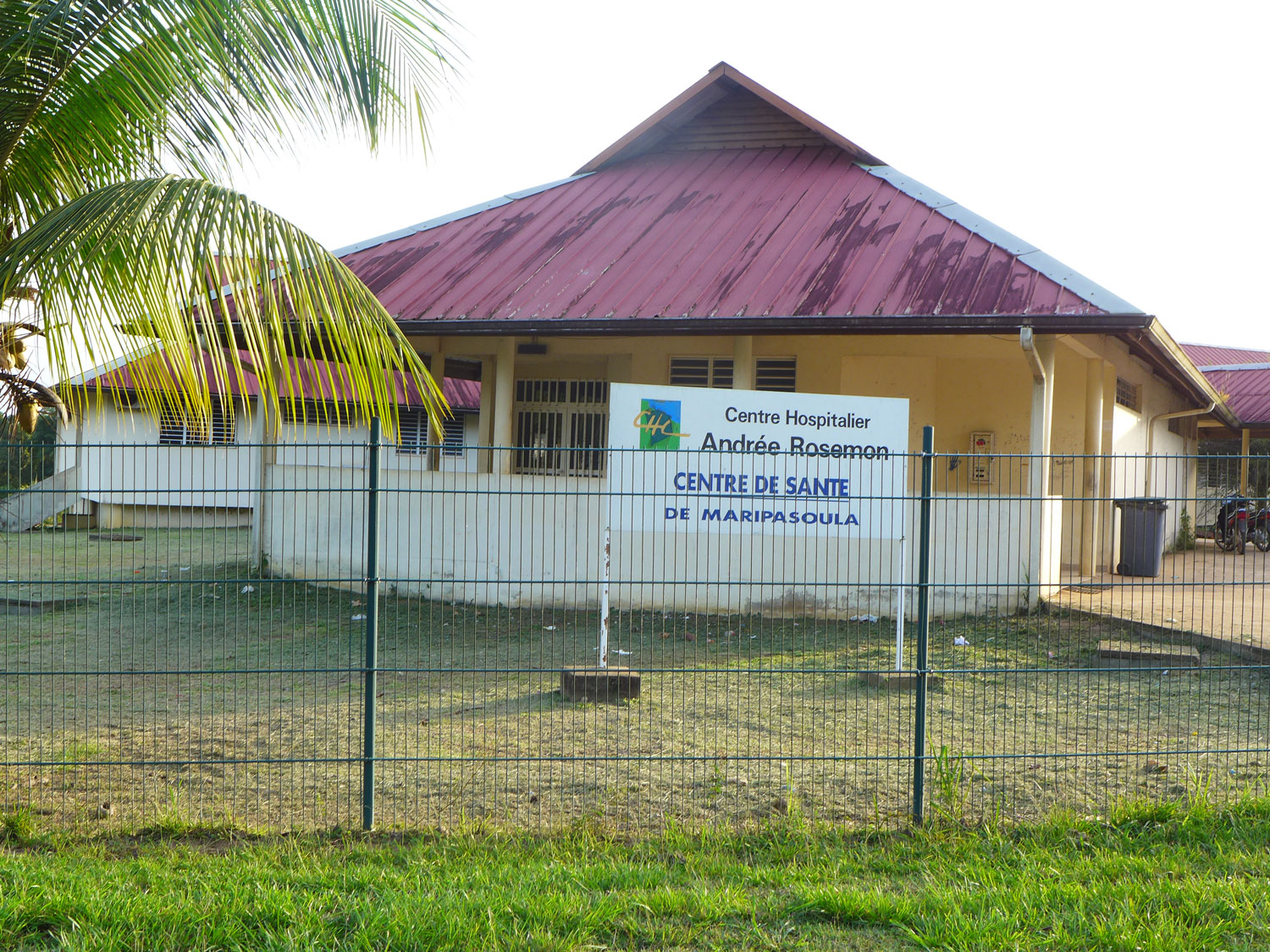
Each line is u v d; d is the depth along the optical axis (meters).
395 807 5.77
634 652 10.16
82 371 5.45
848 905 4.30
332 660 9.80
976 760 6.62
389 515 13.26
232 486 20.98
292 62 5.89
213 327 5.60
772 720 7.67
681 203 15.30
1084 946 3.98
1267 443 30.88
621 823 5.54
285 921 4.11
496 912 4.21
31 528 5.73
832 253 13.00
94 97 5.94
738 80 16.31
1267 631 10.15
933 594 11.89
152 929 4.06
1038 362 11.45
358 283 6.04
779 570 12.17
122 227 5.32
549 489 12.70
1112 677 9.03
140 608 12.18
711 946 4.04
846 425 9.27
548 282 13.55
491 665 9.59
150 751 6.82
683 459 9.34
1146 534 15.02
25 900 4.18
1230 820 5.36
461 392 27.73
